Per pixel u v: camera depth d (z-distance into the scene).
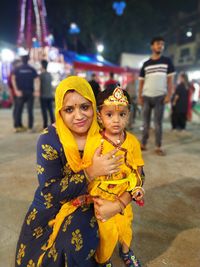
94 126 1.68
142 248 2.29
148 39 25.41
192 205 3.06
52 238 1.57
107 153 1.58
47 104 7.40
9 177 3.76
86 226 1.56
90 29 23.83
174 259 2.16
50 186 1.59
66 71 14.58
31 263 1.56
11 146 5.44
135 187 1.68
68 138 1.61
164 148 5.54
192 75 25.67
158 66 4.71
